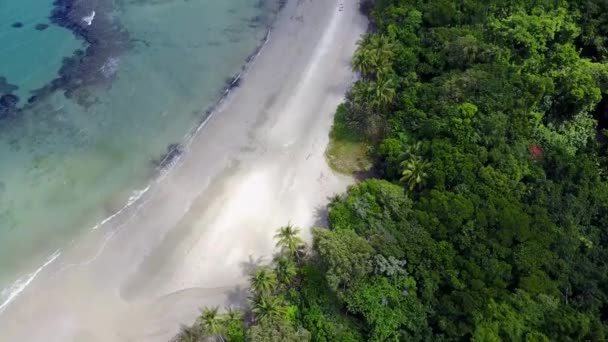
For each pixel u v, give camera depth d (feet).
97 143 260.01
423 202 208.85
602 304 187.93
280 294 195.42
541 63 271.69
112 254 218.79
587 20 289.12
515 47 276.21
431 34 278.05
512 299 179.93
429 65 269.44
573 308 185.16
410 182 220.43
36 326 197.98
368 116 251.80
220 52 308.19
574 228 207.10
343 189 238.89
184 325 198.70
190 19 329.11
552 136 249.14
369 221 207.51
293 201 235.40
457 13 288.51
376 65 268.62
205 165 249.96
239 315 190.08
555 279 192.65
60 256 218.38
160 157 254.27
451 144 227.20
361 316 191.11
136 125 268.41
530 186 219.61
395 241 196.13
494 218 200.23
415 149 228.63
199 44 312.91
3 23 317.83
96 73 293.43
